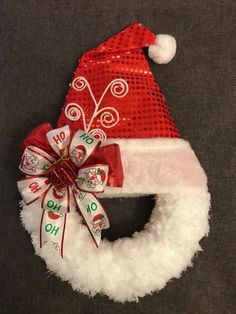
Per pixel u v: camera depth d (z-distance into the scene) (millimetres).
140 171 430
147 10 500
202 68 499
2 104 498
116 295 442
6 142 495
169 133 452
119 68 465
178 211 437
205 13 499
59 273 445
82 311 481
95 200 426
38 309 482
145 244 443
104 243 451
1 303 485
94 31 496
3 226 489
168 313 482
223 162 493
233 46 502
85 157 418
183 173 437
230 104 498
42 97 495
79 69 470
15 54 498
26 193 421
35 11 500
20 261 485
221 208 490
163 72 498
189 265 459
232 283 486
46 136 422
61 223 431
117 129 448
